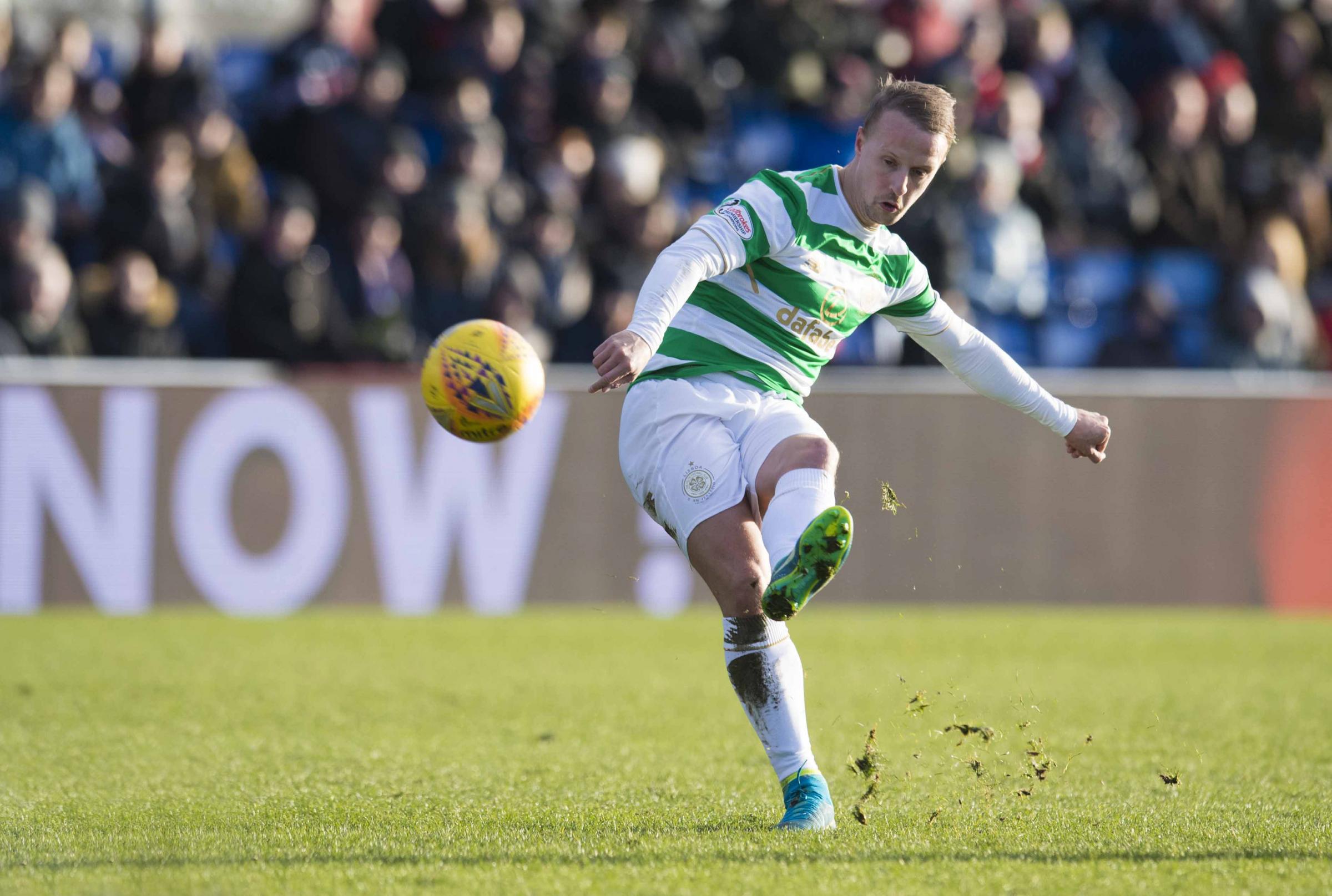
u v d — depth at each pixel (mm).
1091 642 27859
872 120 12664
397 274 35688
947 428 32531
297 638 26828
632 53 39656
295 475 30750
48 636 26594
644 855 10797
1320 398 33344
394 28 39969
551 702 20266
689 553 12484
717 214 12516
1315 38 44781
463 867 10344
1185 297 41188
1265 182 41812
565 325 36438
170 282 35062
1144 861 10727
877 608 32438
